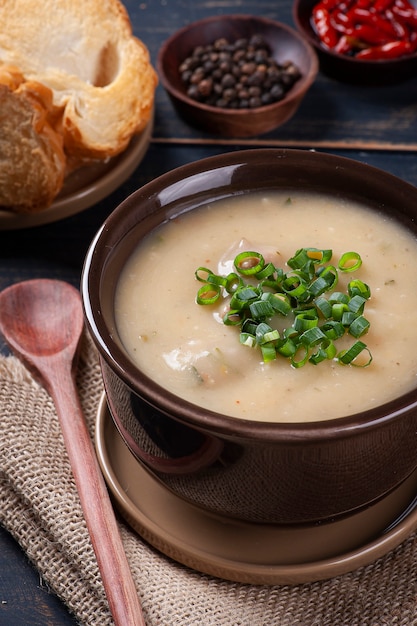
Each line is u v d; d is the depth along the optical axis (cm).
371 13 86
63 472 61
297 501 55
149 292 60
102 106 75
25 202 73
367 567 58
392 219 62
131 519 58
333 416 56
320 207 63
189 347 58
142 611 56
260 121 80
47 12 76
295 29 88
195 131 81
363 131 81
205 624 56
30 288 66
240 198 63
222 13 90
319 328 57
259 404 56
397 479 56
